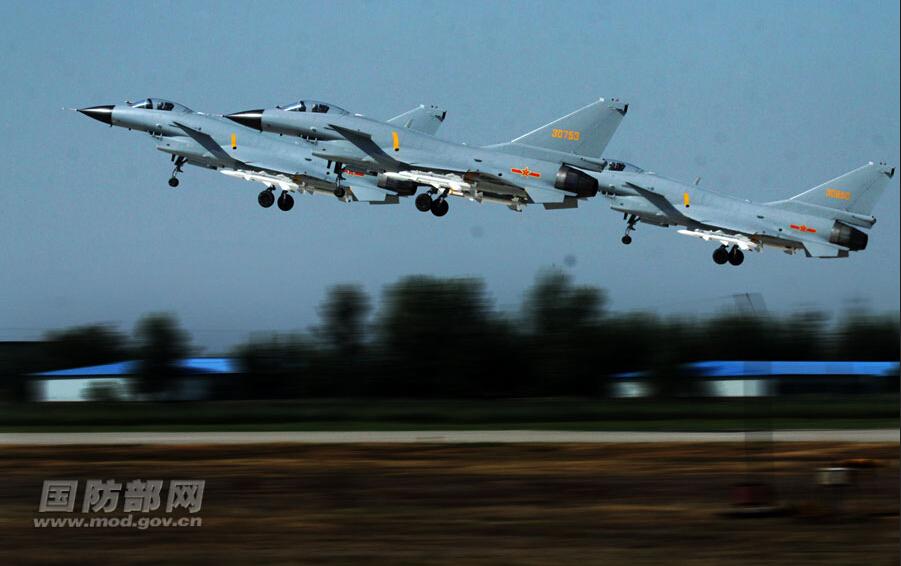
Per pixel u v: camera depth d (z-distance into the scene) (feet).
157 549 198.39
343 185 632.38
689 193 635.66
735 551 193.36
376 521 219.61
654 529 211.41
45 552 197.16
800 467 294.66
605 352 590.14
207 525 218.38
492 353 598.34
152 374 605.31
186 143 638.94
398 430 418.31
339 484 266.16
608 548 195.11
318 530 211.61
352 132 571.69
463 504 238.68
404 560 186.60
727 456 316.60
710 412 488.44
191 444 351.05
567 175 554.46
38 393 607.78
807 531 210.59
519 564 183.62
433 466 298.15
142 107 649.61
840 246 623.36
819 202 632.79
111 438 377.50
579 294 613.11
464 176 551.59
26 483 270.87
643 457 315.58
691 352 569.64
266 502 242.78
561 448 336.49
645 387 576.20
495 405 530.27
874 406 504.84
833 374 583.99
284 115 584.81
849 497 246.06
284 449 335.47
